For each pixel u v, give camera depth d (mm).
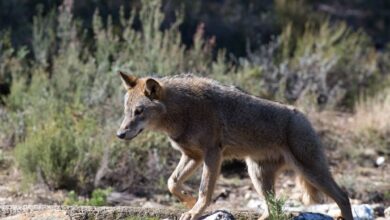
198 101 17078
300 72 30047
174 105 17094
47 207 16812
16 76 26141
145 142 23109
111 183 21953
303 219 16953
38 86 25469
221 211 16609
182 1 35156
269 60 31000
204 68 27250
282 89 28547
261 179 17578
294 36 34625
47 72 27125
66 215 16156
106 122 23500
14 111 25250
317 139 17375
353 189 22609
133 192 21734
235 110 17203
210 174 16938
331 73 31609
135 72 25703
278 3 38250
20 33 30219
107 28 30938
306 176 17219
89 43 28953
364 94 31266
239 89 17625
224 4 38688
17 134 23375
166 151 23422
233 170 24141
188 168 17406
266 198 16984
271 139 17297
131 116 17094
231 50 33281
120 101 24375
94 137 22906
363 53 35156
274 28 35812
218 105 17156
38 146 21438
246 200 21766
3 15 31359
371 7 45188
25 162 21391
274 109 17359
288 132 17266
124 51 27547
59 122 23219
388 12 45062
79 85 25328
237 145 17344
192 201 17484
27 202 19953
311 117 27797
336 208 18891
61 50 27078
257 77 29297
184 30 33625
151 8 27719
